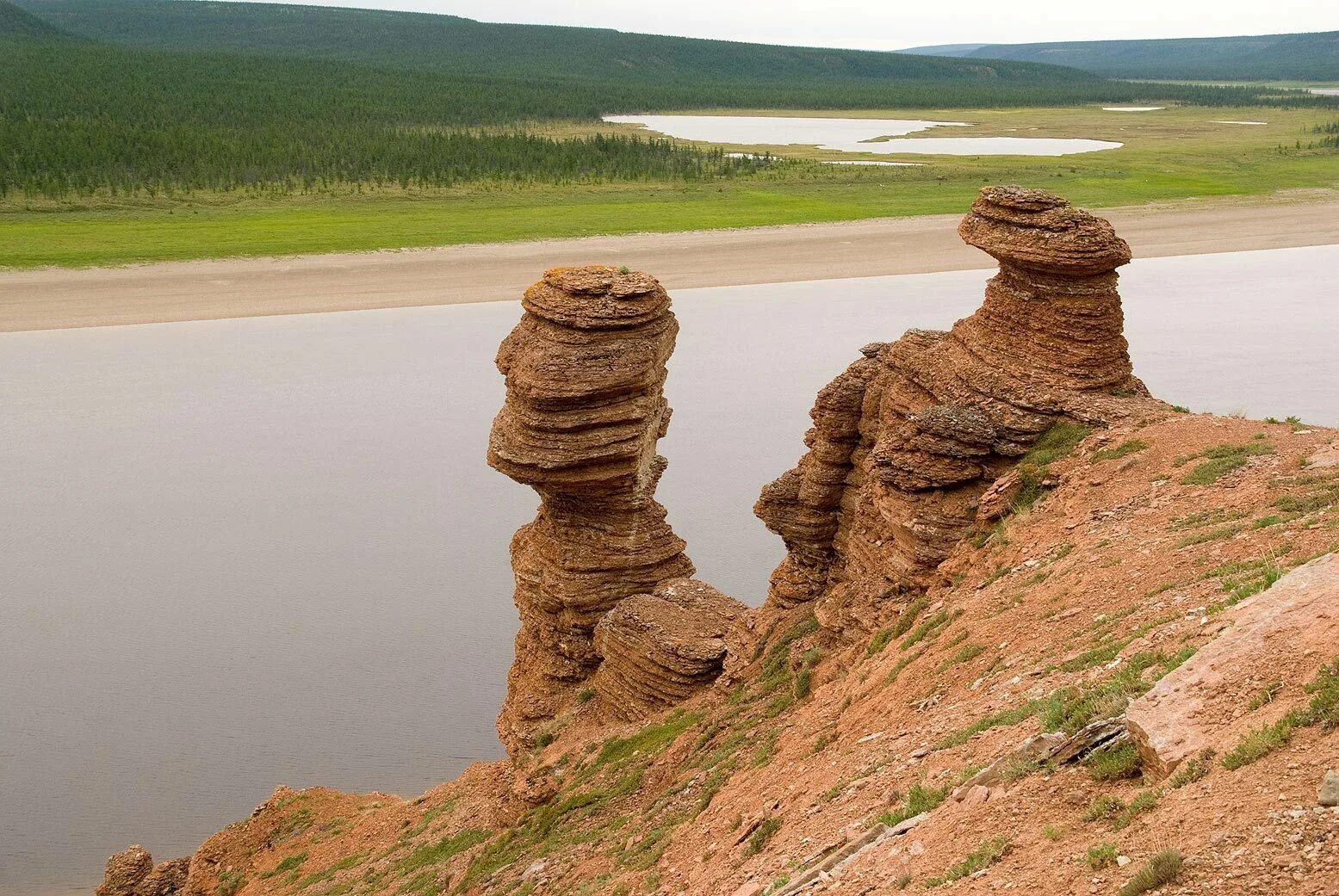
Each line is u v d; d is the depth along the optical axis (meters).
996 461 24.52
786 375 67.69
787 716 22.45
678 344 73.94
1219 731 10.80
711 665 28.27
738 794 19.34
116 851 34.16
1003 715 14.91
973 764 13.78
